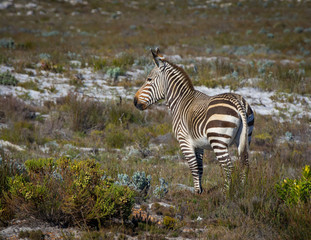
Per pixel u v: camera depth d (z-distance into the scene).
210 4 145.62
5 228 12.51
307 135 32.72
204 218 15.00
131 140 31.55
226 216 15.02
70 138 31.12
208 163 26.00
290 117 37.78
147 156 27.84
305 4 140.00
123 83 46.25
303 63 60.50
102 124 34.38
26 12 120.88
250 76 51.22
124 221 13.74
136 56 60.44
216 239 12.77
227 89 46.00
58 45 69.88
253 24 102.31
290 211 13.50
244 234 12.94
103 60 54.56
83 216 12.72
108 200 12.89
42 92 41.59
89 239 11.80
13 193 12.83
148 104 20.06
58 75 48.12
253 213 14.50
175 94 18.86
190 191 18.47
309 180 14.41
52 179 13.81
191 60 58.81
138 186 17.39
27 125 31.61
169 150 29.33
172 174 22.28
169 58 60.91
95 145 29.48
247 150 15.27
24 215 13.21
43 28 96.12
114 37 82.06
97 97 41.22
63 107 36.50
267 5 140.38
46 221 13.05
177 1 153.62
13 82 42.53
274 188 15.77
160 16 122.12
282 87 46.41
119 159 26.34
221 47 76.00
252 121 16.23
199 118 16.16
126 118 35.47
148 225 13.40
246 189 15.79
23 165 16.98
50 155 25.84
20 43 67.12
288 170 21.62
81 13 126.81
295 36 85.31
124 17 120.88
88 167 14.60
